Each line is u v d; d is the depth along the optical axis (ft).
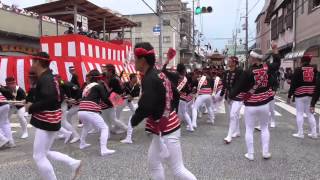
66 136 26.73
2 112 25.08
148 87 11.71
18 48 67.36
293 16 94.63
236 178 17.66
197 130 31.50
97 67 48.78
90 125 24.13
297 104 27.35
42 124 14.42
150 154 12.69
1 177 18.22
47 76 14.51
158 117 12.00
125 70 59.36
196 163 20.36
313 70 26.53
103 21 62.75
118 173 18.61
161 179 12.88
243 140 26.81
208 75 36.35
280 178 17.67
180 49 163.94
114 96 27.81
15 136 30.40
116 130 30.30
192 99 34.78
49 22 77.30
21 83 45.06
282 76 92.27
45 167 14.53
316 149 23.81
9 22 65.05
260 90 20.22
